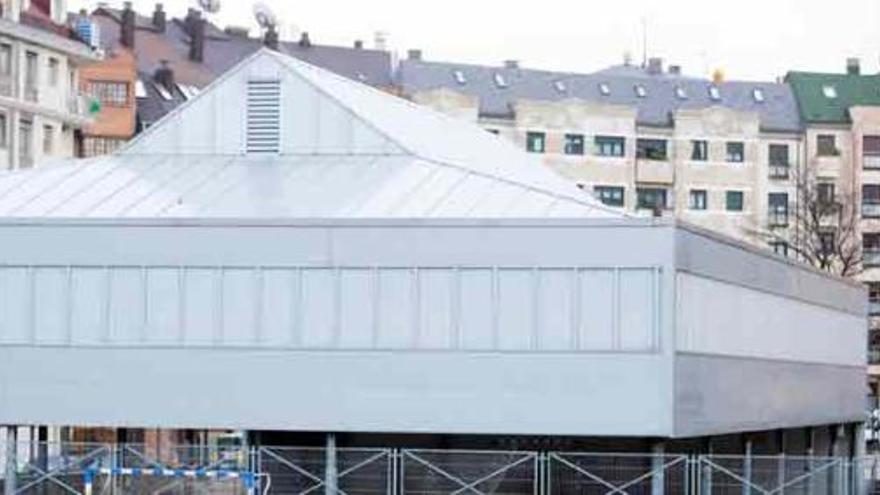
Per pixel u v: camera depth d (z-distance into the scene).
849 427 95.94
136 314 59.50
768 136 169.62
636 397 57.25
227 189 64.81
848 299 91.00
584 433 57.41
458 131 82.75
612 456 55.88
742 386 67.00
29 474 58.28
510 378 57.78
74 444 58.34
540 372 57.59
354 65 176.50
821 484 77.00
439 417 58.00
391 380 58.22
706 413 61.34
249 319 58.97
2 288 60.09
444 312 58.12
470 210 61.38
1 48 112.81
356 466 55.69
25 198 63.72
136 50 161.75
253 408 58.84
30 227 59.97
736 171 168.25
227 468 56.75
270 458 57.31
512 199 62.16
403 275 58.34
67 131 123.75
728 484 64.25
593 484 57.69
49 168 67.44
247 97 68.56
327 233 58.66
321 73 72.25
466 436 63.31
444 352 58.00
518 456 56.62
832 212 155.12
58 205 63.00
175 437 86.25
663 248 57.16
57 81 120.38
